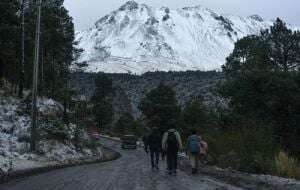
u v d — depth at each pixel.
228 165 24.88
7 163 22.62
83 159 35.06
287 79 33.91
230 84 36.56
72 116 54.78
